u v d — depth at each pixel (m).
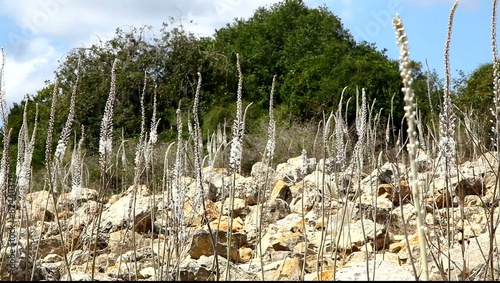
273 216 10.62
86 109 22.61
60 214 9.78
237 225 9.61
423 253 2.93
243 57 37.28
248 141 19.92
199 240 7.71
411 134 2.93
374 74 25.98
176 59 26.88
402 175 9.71
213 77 28.67
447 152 4.94
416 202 2.95
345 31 40.12
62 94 23.59
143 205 9.38
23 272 6.04
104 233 9.16
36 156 17.39
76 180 7.16
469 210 8.51
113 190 12.77
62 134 5.38
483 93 17.50
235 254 7.96
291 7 42.44
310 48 38.97
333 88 26.48
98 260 7.83
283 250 8.23
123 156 10.16
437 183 9.37
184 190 5.96
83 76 24.25
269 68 38.44
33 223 8.60
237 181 11.85
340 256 7.70
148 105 24.55
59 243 8.26
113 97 5.23
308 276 6.31
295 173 13.25
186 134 21.72
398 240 8.34
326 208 9.20
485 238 6.52
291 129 21.11
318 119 26.45
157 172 11.88
